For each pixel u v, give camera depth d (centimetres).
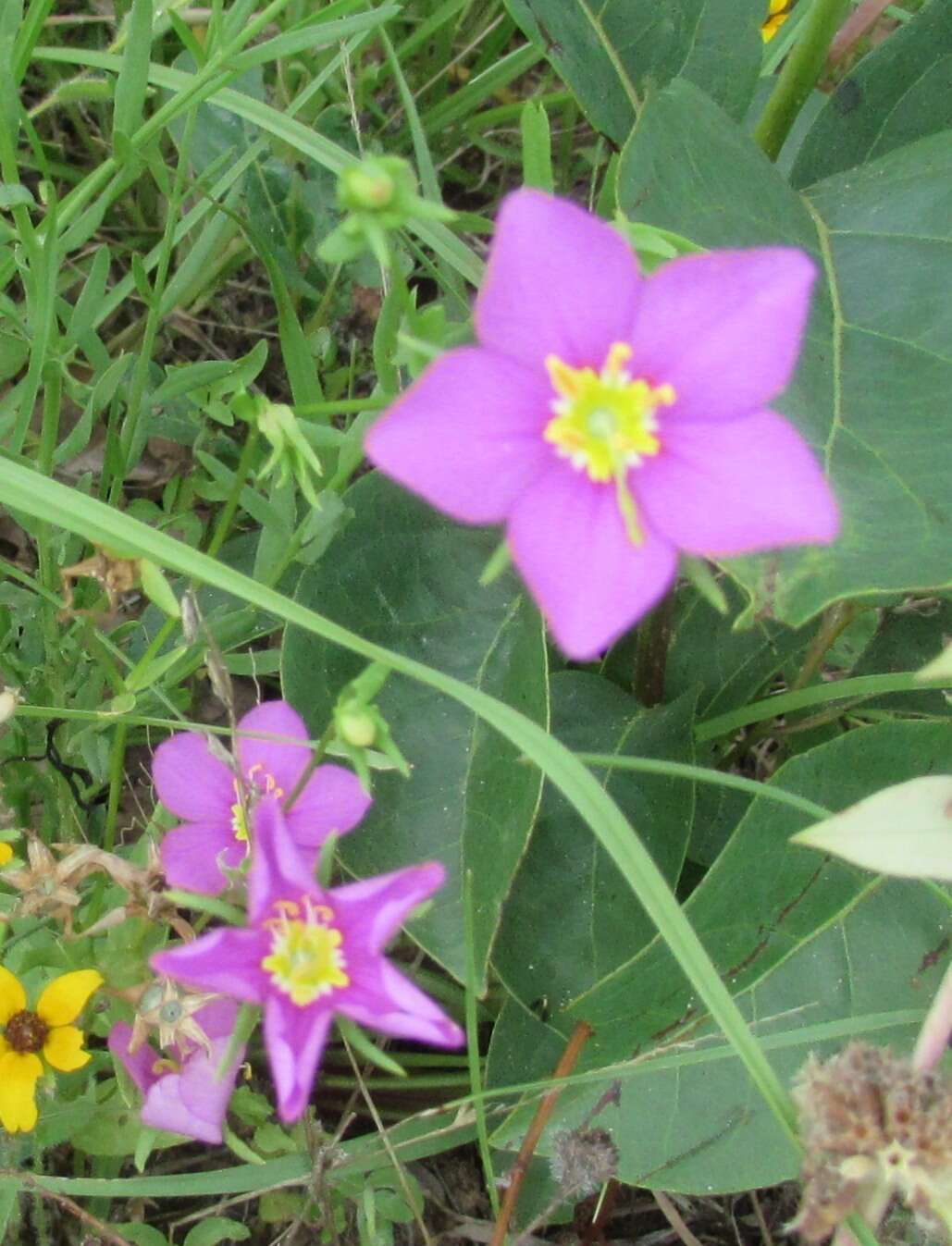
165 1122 16
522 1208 20
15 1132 17
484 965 17
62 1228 20
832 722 22
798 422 15
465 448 13
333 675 19
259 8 25
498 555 13
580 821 20
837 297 17
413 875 13
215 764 17
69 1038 17
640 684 21
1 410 21
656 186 16
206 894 17
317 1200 18
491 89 26
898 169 18
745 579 14
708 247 16
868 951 18
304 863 14
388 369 16
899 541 14
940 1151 13
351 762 18
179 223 24
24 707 17
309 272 24
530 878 19
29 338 20
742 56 19
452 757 18
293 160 24
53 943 18
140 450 21
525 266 13
